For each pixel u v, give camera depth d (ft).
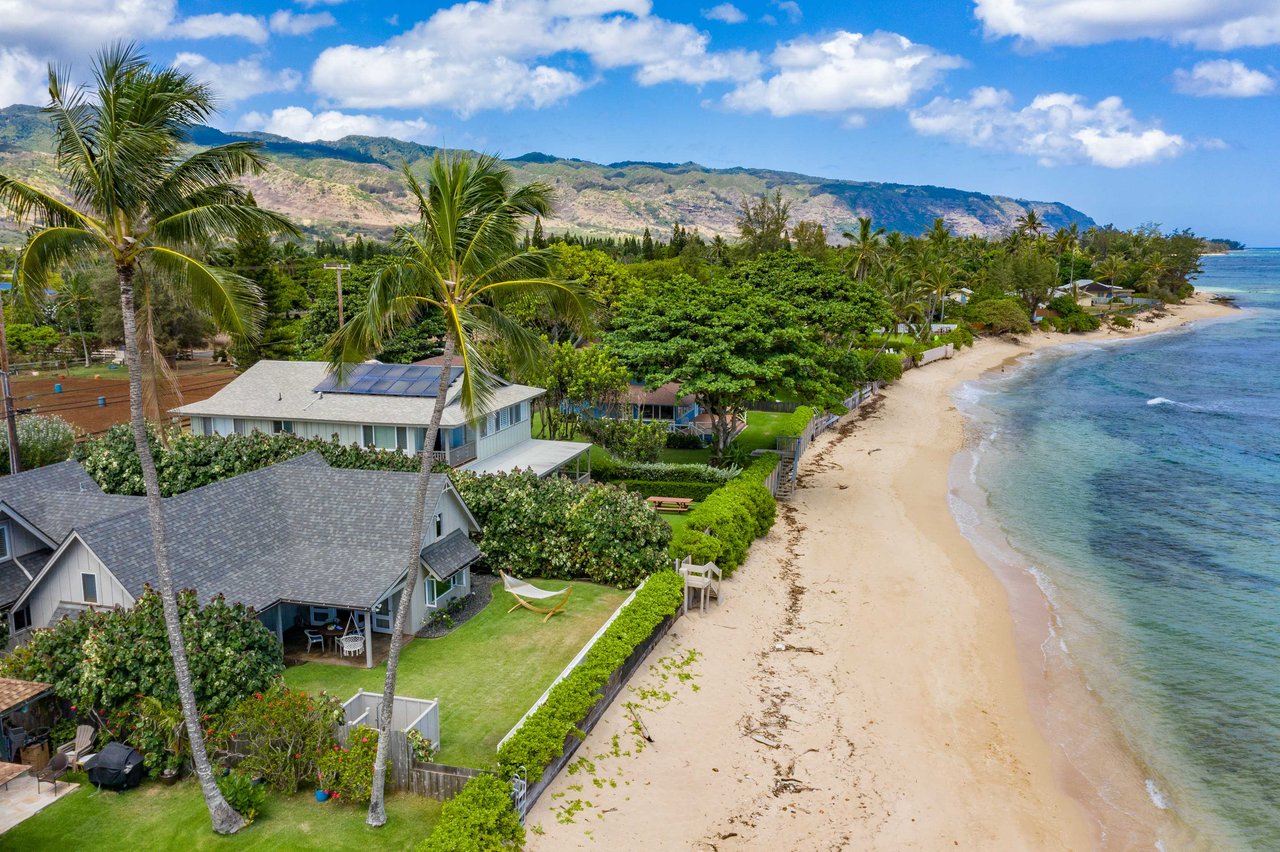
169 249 59.67
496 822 60.44
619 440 167.84
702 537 114.01
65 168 57.31
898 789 74.59
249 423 146.20
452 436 140.36
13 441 120.67
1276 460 209.87
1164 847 68.49
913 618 111.96
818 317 200.44
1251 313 628.28
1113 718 88.63
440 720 77.36
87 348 294.46
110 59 56.54
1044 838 69.05
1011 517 161.17
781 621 108.88
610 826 66.33
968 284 552.82
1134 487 183.93
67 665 70.85
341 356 66.59
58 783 67.62
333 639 93.09
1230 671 99.60
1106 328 518.37
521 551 114.93
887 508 163.94
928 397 299.17
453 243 62.08
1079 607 118.01
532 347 68.85
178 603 73.51
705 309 163.12
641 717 83.05
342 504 99.55
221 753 68.39
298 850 60.03
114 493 122.31
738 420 214.28
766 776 75.25
